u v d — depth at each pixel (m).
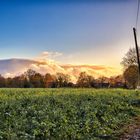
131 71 126.38
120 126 29.50
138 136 25.64
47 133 22.48
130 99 46.16
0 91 53.16
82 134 24.28
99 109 34.00
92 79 114.88
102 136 24.97
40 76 120.88
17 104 32.50
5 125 23.09
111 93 55.03
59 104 34.72
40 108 30.39
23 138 20.70
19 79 119.19
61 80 121.12
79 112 30.45
